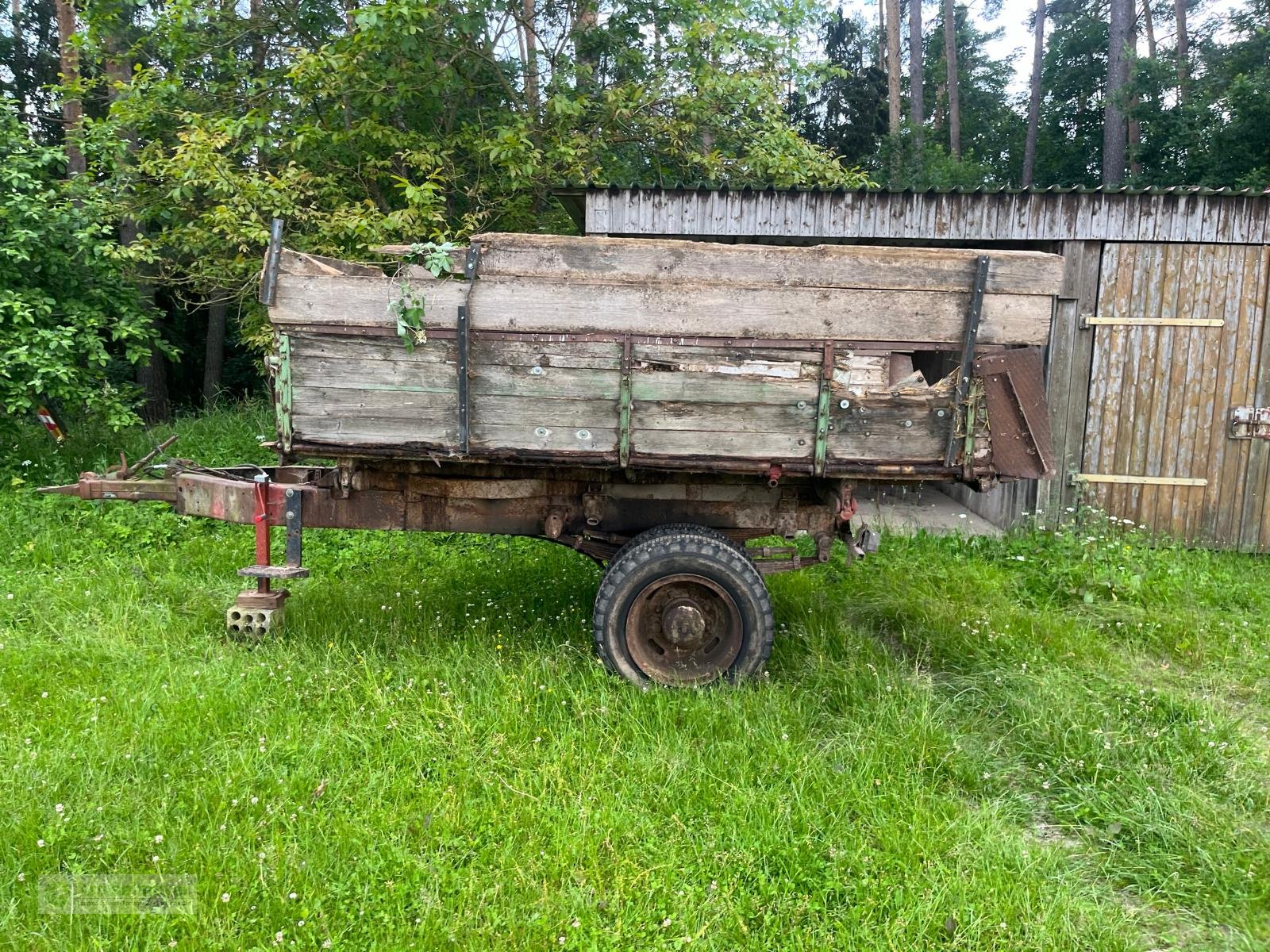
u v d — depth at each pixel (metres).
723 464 3.72
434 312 3.61
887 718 3.70
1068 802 3.27
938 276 3.55
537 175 9.25
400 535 6.55
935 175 21.25
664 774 3.22
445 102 9.48
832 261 3.56
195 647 4.29
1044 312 3.56
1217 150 16.12
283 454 3.88
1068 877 2.79
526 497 4.19
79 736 3.33
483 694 3.72
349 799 3.03
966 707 4.00
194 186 8.24
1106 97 20.53
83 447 8.15
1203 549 6.96
